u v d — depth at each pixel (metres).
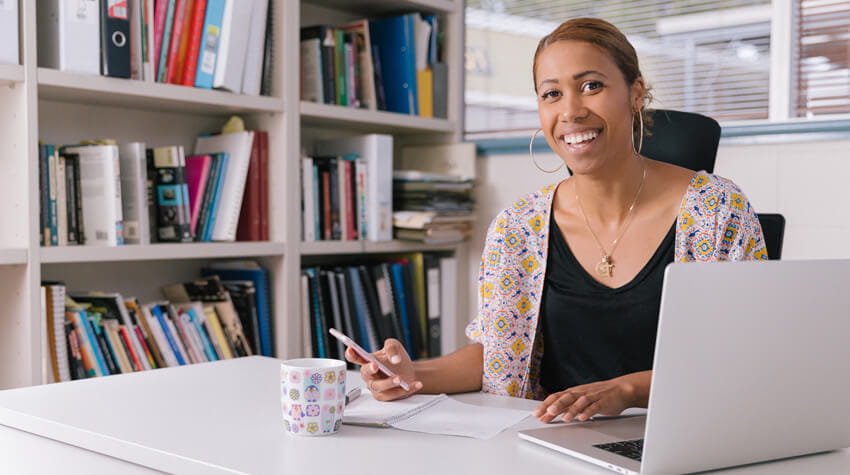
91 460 0.95
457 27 2.96
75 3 1.85
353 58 2.61
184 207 2.12
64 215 1.93
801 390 0.87
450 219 2.73
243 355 2.27
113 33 1.91
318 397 0.93
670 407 0.78
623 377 1.12
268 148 2.36
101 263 2.26
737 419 0.83
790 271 0.84
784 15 2.33
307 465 0.82
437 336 2.85
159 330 2.07
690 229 1.35
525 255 1.45
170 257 2.06
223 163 2.25
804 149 2.25
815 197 2.23
